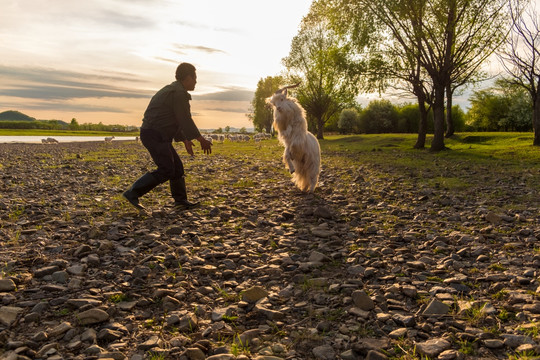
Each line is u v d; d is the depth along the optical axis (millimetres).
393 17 21953
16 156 20250
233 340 2719
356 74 24516
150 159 18859
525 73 22281
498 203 7504
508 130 50875
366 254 4605
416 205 7516
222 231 5637
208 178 11602
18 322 2957
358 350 2588
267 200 8055
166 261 4316
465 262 4320
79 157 19359
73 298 3352
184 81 6297
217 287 3703
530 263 4191
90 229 5293
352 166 15219
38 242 4980
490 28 21672
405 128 60906
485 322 2930
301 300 3410
